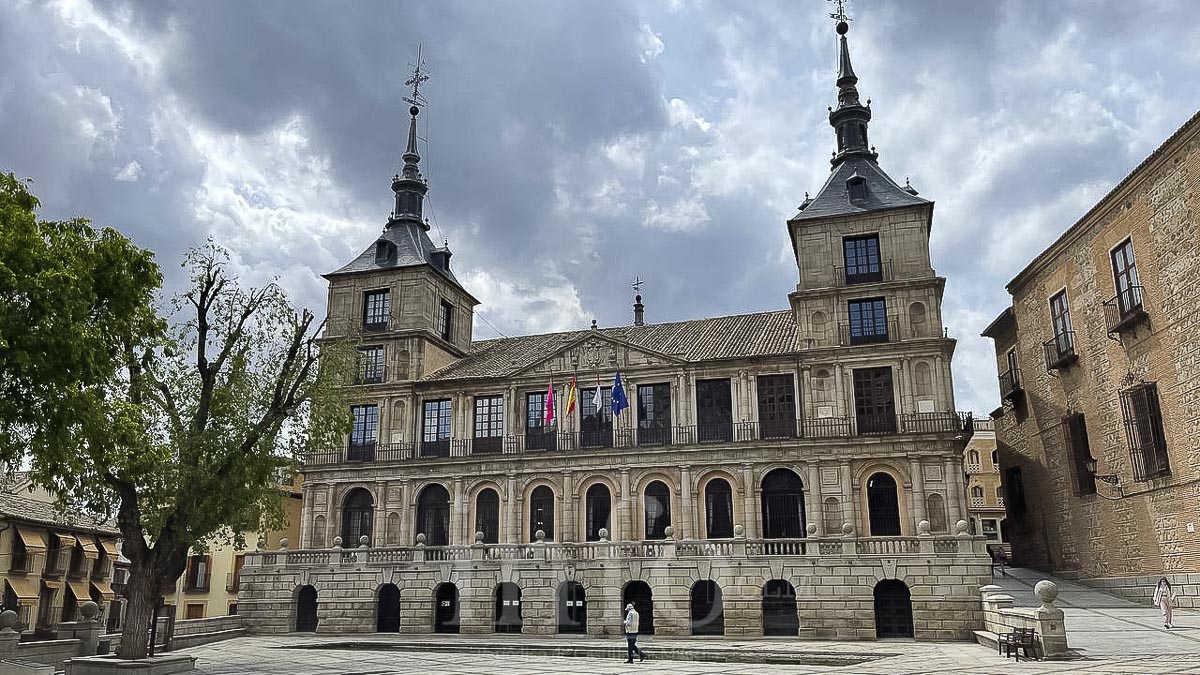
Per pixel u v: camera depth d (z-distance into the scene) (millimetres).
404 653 33688
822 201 46594
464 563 42156
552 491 45250
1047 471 43031
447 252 55281
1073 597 36062
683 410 44656
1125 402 35375
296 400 28719
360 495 48188
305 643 37906
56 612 44188
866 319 43312
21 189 19500
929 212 44344
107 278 21172
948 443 39875
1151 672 19625
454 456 46500
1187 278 31391
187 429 26844
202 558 57688
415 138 59531
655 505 43531
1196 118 30359
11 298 18078
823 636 36281
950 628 35094
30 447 19141
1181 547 32062
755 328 48469
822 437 41094
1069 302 40156
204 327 27766
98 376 19891
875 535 39938
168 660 24719
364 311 52594
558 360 47625
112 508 26828
